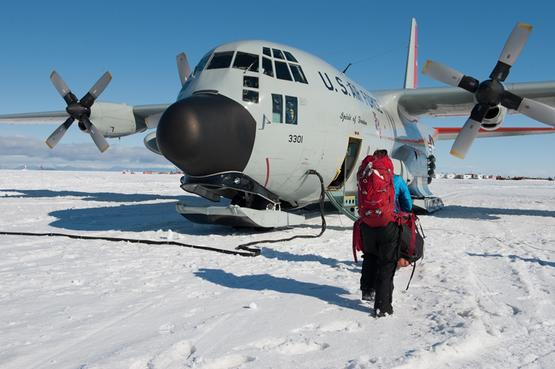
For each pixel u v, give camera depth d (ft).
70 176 119.24
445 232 28.37
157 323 11.10
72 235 25.43
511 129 53.52
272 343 9.91
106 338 10.02
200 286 14.80
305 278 16.08
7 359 8.79
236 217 25.13
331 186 31.58
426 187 43.93
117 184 89.30
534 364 9.00
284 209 31.14
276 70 26.16
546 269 17.89
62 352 9.19
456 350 9.44
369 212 11.92
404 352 9.39
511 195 74.64
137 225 30.81
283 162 25.79
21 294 13.61
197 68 26.76
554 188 104.78
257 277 16.16
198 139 22.03
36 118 50.65
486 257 20.17
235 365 9.00
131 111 43.68
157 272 16.78
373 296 12.89
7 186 75.25
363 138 32.17
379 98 39.37
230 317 11.58
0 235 25.63
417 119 46.85
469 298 13.38
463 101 39.32
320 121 27.48
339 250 21.93
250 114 24.16
